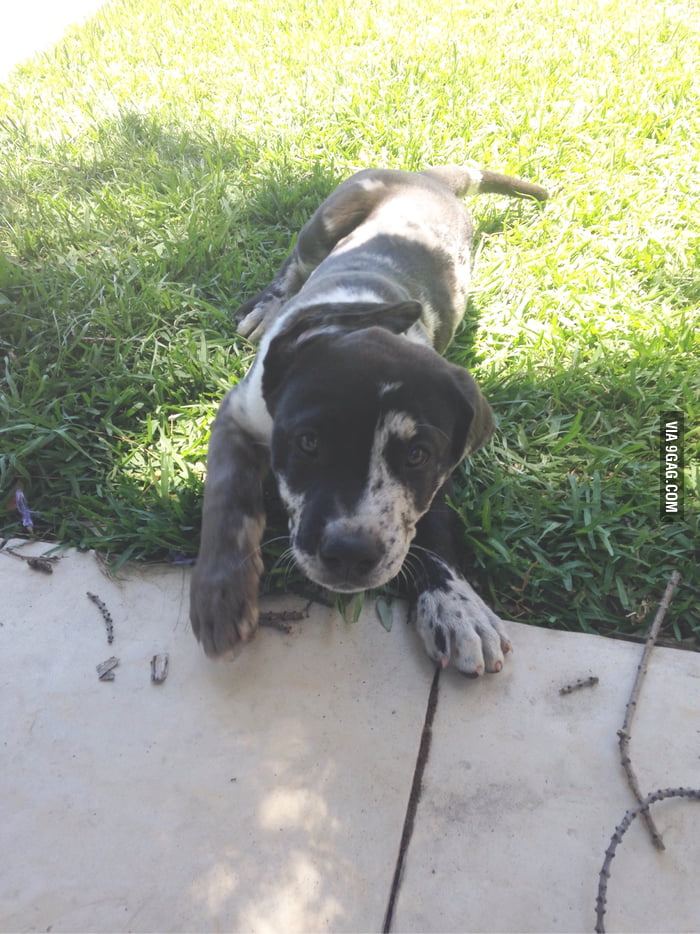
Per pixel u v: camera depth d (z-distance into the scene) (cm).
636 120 112
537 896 38
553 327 76
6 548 54
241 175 100
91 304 75
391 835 40
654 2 169
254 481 54
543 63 133
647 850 40
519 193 96
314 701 46
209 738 44
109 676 47
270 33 153
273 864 39
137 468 61
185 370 69
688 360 72
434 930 37
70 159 104
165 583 52
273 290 78
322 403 44
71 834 40
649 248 86
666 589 52
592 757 44
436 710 46
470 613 49
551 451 63
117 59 144
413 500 46
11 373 67
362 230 75
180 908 37
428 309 68
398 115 114
